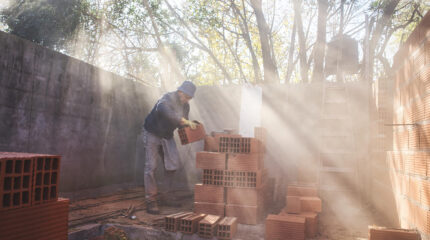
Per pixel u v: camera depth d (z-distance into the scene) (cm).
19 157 195
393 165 412
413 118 332
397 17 1125
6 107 453
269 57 1012
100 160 641
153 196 466
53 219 218
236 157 418
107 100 657
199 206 426
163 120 478
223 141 428
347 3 1011
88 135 608
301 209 397
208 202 424
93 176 622
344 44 891
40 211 208
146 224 391
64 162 555
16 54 466
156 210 456
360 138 613
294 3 1028
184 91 477
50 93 525
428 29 292
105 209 472
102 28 1078
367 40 646
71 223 377
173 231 363
